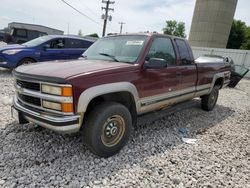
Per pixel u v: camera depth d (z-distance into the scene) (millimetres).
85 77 2809
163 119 5207
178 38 4633
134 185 2680
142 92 3570
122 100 3551
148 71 3617
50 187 2500
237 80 12133
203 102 6199
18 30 18344
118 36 4285
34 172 2736
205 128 4914
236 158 3604
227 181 2938
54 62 3611
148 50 3713
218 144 4090
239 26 47406
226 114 6316
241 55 20484
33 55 8555
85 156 3201
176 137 4215
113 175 2838
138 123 3695
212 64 5789
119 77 3174
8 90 6344
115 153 3338
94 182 2664
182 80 4531
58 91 2695
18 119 3223
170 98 4305
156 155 3449
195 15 34250
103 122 3031
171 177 2906
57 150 3295
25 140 3506
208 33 32938
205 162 3373
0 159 2945
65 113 2711
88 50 4492
